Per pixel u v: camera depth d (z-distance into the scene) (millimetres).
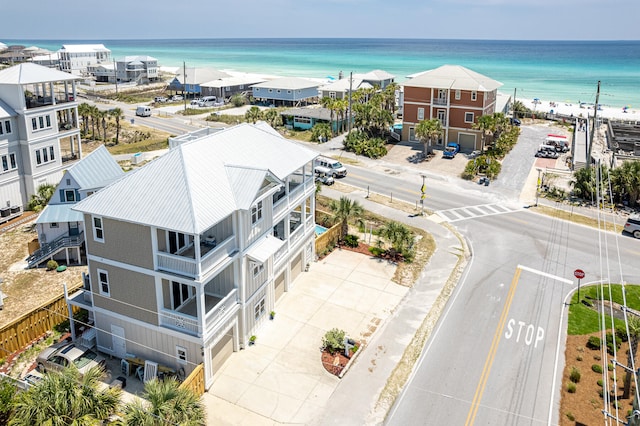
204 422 23250
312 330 32062
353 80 116188
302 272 39375
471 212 53656
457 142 79438
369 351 30234
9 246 42875
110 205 26328
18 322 29156
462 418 25219
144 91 144750
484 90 74625
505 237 47281
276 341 30859
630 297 36656
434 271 40406
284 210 34094
